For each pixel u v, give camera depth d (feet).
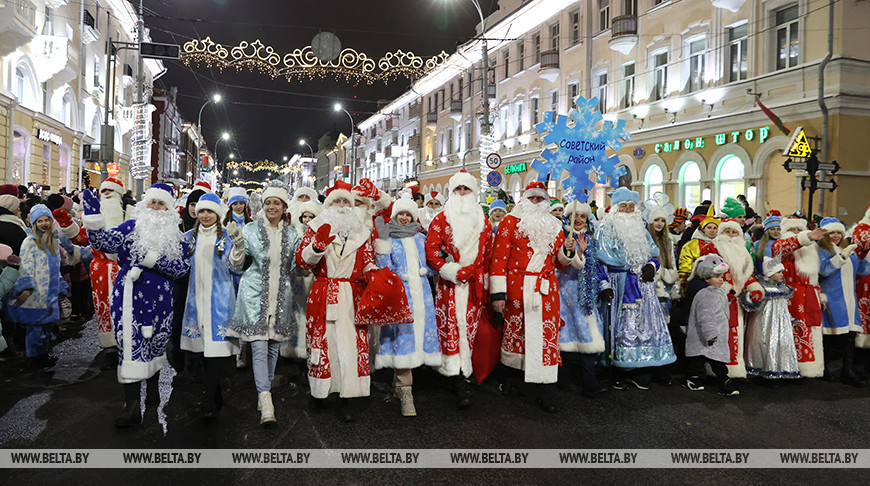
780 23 51.75
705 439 14.84
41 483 12.03
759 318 20.08
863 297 21.17
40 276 20.65
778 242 20.06
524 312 16.96
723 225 20.40
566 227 17.87
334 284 15.83
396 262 17.01
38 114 71.82
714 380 20.54
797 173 48.78
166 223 14.90
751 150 53.31
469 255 17.13
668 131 62.75
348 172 239.09
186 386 19.29
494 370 18.72
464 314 17.17
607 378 20.77
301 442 14.46
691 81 60.95
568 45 81.30
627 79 70.33
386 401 18.03
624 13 70.18
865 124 47.24
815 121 47.78
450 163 125.80
